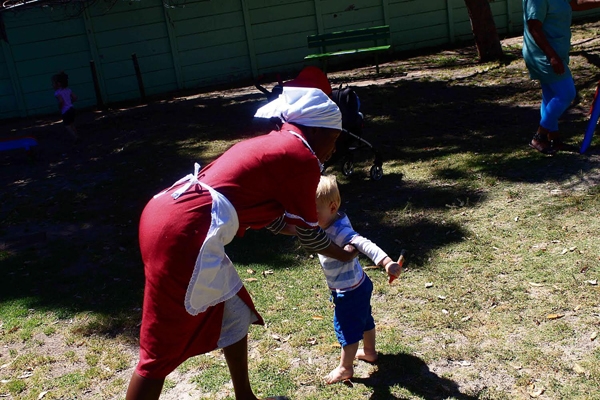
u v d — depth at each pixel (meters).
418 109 9.98
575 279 4.16
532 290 4.14
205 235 2.53
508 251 4.73
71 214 6.86
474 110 9.45
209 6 15.66
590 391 3.10
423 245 5.05
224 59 16.05
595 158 6.38
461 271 4.53
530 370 3.33
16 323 4.50
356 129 6.62
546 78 6.52
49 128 12.71
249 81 15.73
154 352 2.63
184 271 2.51
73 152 10.04
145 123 11.55
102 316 4.49
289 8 15.95
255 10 15.85
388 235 5.34
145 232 2.60
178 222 2.53
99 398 3.51
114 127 11.55
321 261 3.31
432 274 4.54
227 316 2.80
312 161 2.71
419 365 3.48
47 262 5.59
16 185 8.35
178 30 15.70
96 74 14.59
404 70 13.87
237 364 2.92
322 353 3.72
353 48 16.36
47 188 8.02
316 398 3.29
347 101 6.59
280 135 2.76
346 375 3.40
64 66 15.43
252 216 2.69
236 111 11.83
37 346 4.16
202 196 2.58
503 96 10.07
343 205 6.20
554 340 3.56
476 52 14.88
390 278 3.16
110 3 15.14
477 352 3.54
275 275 4.86
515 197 5.72
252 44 16.02
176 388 3.52
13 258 5.77
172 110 12.50
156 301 2.57
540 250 4.66
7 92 15.37
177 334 2.62
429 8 16.36
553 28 6.33
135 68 14.43
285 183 2.67
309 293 4.50
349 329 3.29
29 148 9.57
